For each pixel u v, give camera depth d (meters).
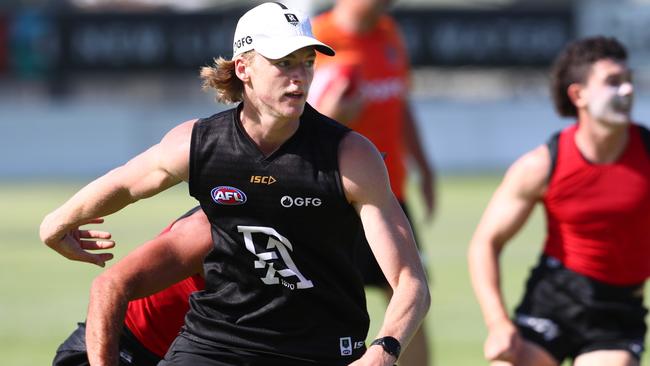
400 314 16.19
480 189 82.62
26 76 100.12
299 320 16.98
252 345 17.02
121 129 96.31
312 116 16.62
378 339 16.11
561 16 99.69
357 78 25.69
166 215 70.00
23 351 33.25
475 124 97.00
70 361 18.91
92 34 100.25
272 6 16.53
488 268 22.70
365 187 16.27
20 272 49.84
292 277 16.72
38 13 99.69
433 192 32.47
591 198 22.14
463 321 38.28
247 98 16.55
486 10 99.75
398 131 30.09
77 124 96.19
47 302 42.22
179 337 17.69
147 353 18.73
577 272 22.47
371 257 26.83
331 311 17.09
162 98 103.38
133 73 100.62
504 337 21.94
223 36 100.31
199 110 97.12
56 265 51.97
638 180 22.06
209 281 17.34
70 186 86.19
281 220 16.44
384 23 30.19
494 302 22.41
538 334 22.67
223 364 17.11
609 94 21.92
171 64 100.56
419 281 16.45
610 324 22.47
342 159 16.30
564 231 22.50
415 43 100.12
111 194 17.44
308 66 16.33
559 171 22.30
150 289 17.88
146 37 100.38
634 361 22.14
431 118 96.94
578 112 22.48
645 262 22.45
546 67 100.31
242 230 16.64
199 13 100.19
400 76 30.09
